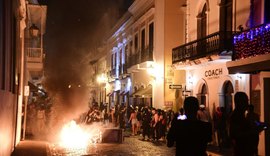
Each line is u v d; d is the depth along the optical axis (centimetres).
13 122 1616
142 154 1842
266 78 1719
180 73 3003
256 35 1605
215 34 2062
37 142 2142
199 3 2509
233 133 803
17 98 1819
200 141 666
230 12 2125
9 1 1257
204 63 2225
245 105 815
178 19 3039
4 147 1234
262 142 1691
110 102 5297
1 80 1112
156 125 2489
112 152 1912
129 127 3544
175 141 677
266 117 1711
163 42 3030
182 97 2755
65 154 1822
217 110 1995
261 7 1773
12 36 1416
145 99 3588
